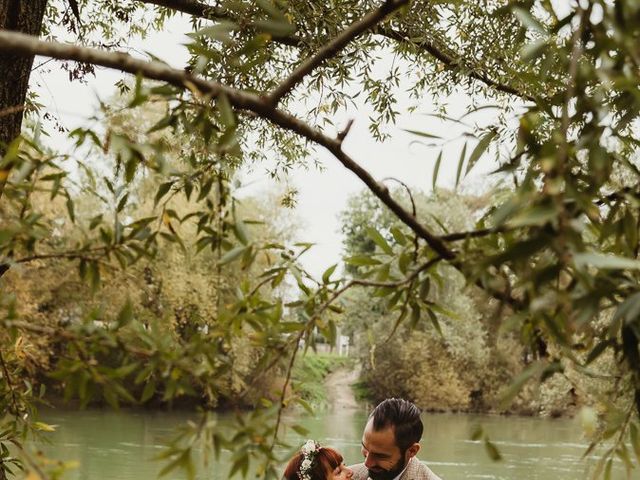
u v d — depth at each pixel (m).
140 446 17.52
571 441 22.94
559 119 1.39
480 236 1.47
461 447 20.81
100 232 1.59
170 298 17.88
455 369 34.09
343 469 3.46
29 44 1.33
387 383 34.44
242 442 1.40
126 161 1.50
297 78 1.60
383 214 35.06
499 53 5.04
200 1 4.53
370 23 1.64
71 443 17.36
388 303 1.60
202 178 1.62
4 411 2.67
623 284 1.30
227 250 1.64
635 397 1.40
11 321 1.42
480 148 1.45
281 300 1.58
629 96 1.54
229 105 1.47
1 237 1.47
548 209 1.13
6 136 3.15
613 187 1.51
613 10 1.25
